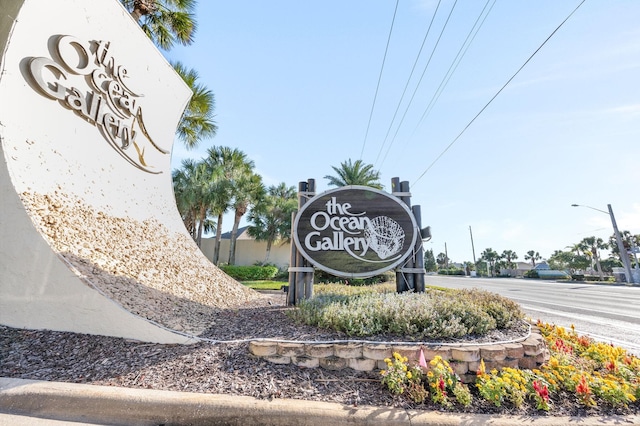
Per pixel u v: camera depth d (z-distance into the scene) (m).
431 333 3.23
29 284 3.68
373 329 3.29
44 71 5.07
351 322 3.37
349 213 5.49
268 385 2.61
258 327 3.84
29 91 4.74
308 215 5.51
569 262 46.56
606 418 2.34
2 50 4.59
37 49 5.04
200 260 7.38
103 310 3.55
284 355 2.97
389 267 5.27
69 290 3.64
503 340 3.23
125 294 4.03
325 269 5.29
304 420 2.25
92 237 4.80
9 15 4.76
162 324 3.62
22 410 2.36
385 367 2.87
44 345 3.23
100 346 3.25
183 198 18.53
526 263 65.88
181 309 4.43
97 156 5.97
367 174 23.67
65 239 4.21
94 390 2.47
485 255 64.12
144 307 3.93
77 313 3.57
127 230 5.86
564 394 2.64
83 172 5.49
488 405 2.46
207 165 20.69
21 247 3.76
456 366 2.82
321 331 3.49
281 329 3.69
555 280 31.11
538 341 3.25
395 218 5.46
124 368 2.84
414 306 3.70
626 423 2.28
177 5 11.35
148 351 3.17
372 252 5.34
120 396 2.40
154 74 8.09
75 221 4.70
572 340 3.90
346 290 6.21
